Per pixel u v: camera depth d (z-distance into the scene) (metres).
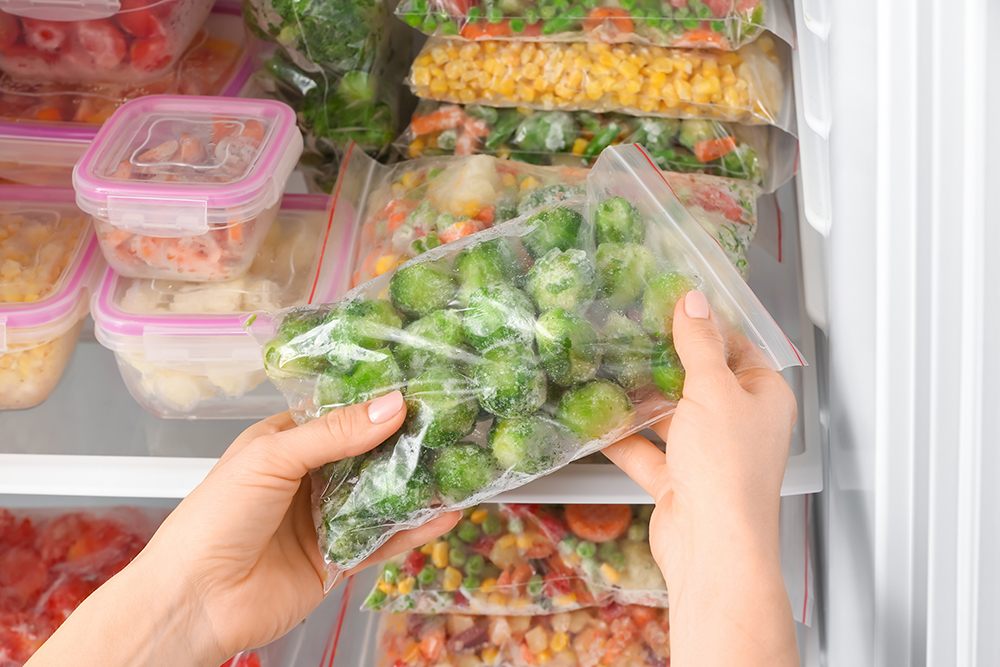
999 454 0.58
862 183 0.63
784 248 0.86
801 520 0.79
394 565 0.81
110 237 0.75
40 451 0.80
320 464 0.65
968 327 0.57
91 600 0.65
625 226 0.68
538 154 0.83
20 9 0.76
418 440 0.65
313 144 0.85
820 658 0.79
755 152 0.82
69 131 0.82
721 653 0.59
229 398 0.78
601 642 0.81
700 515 0.61
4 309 0.75
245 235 0.76
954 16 0.56
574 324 0.64
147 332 0.75
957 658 0.60
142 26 0.79
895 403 0.62
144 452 0.80
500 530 0.81
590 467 0.73
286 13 0.79
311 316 0.69
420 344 0.65
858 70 0.62
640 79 0.78
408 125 0.88
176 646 0.65
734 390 0.63
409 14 0.78
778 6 0.78
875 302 0.63
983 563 0.59
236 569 0.66
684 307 0.65
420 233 0.77
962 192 0.57
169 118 0.79
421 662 0.83
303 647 0.85
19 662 0.81
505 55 0.79
